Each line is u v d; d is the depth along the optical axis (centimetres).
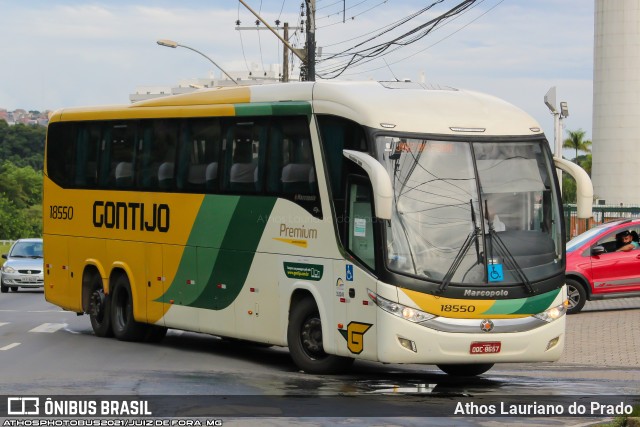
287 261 2703
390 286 2359
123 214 3434
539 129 2570
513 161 2498
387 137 2419
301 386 2402
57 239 3797
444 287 2361
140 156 3359
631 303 4850
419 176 2414
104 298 3578
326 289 2559
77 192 3678
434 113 2492
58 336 3697
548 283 2456
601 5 13362
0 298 5941
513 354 2408
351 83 2625
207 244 3027
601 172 13425
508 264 2420
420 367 2978
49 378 2511
